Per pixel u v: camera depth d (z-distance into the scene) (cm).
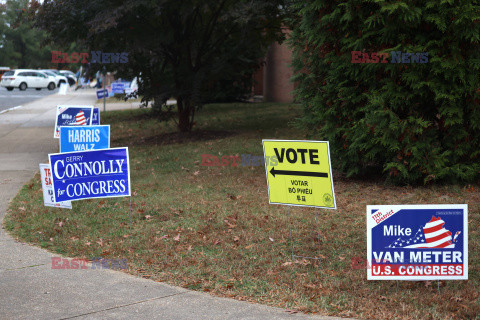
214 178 1058
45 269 605
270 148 638
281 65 2608
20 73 4884
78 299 515
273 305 501
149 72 1502
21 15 1488
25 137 1816
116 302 507
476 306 479
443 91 843
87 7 1338
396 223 505
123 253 661
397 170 884
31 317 471
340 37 921
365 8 877
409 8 817
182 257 633
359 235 689
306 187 625
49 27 1394
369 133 894
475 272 564
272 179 641
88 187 786
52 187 809
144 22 1394
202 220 776
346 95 920
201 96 1559
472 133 880
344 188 926
